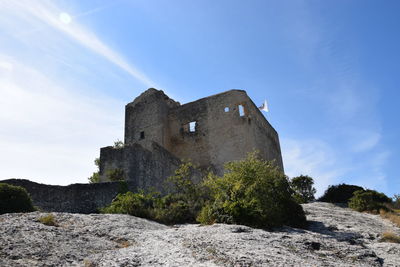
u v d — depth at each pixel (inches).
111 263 303.3
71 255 319.0
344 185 1440.7
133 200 669.9
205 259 326.6
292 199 713.6
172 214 657.6
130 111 1583.4
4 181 699.4
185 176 871.1
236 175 684.7
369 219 916.0
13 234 358.3
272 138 1727.4
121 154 904.3
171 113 1574.8
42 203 701.9
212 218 588.4
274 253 361.4
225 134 1423.5
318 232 642.8
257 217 568.4
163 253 345.1
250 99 1489.9
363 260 420.5
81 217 516.1
